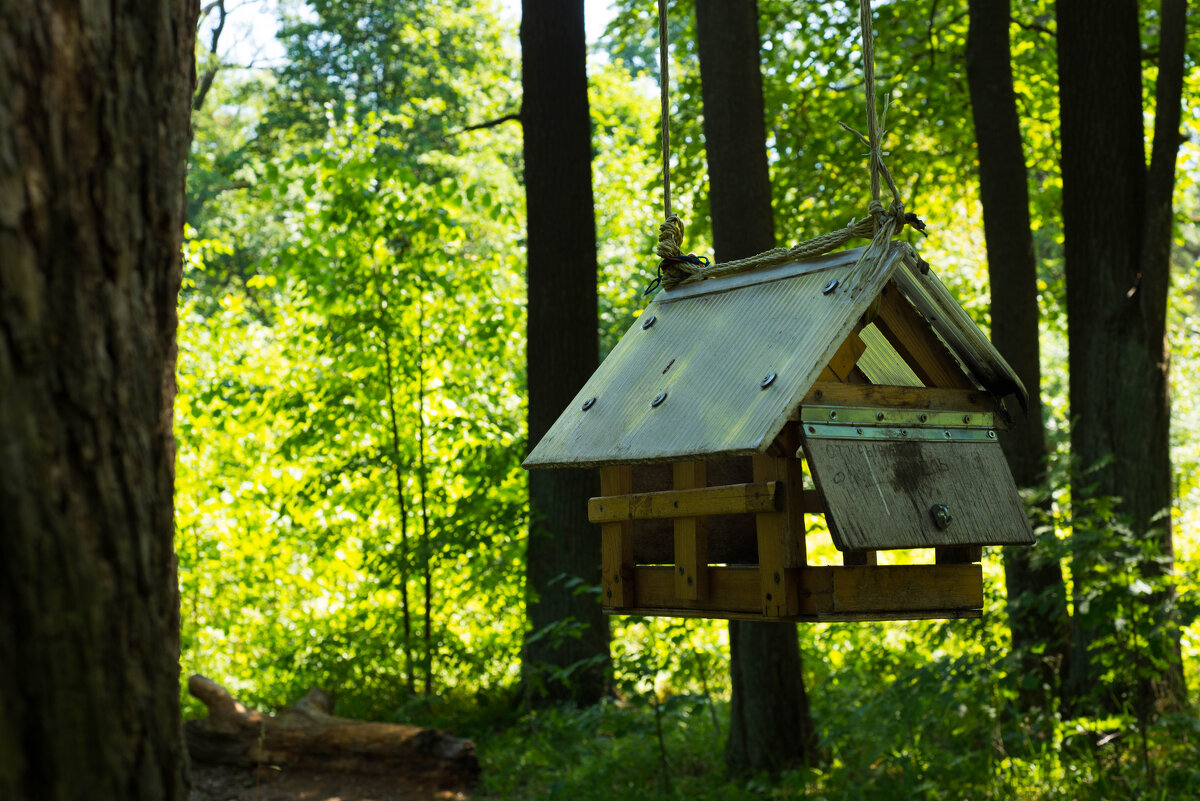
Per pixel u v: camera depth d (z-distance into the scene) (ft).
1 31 4.41
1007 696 18.78
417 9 77.00
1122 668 16.98
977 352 8.20
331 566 30.81
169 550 5.14
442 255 28.22
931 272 7.94
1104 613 16.53
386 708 26.81
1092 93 21.06
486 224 57.47
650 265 45.60
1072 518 19.84
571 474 26.30
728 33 20.08
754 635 20.01
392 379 28.40
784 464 7.68
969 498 7.93
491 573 25.75
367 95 77.51
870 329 8.72
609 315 43.57
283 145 78.07
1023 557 21.06
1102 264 20.90
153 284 5.11
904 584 7.77
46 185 4.53
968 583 7.98
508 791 20.52
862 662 24.04
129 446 4.83
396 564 26.12
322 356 29.66
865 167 31.78
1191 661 23.25
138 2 5.03
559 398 26.12
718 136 19.99
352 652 27.71
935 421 8.09
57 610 4.45
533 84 26.53
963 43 31.04
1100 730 17.57
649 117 59.77
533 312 26.45
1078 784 16.83
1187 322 42.11
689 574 8.32
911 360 8.31
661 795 18.29
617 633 28.78
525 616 27.91
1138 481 20.26
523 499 28.71
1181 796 15.57
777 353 7.69
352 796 20.98
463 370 29.68
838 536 7.16
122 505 4.76
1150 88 30.50
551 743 22.29
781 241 32.24
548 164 26.35
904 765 17.37
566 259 26.25
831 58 31.76
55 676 4.43
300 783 21.80
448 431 28.04
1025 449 21.57
